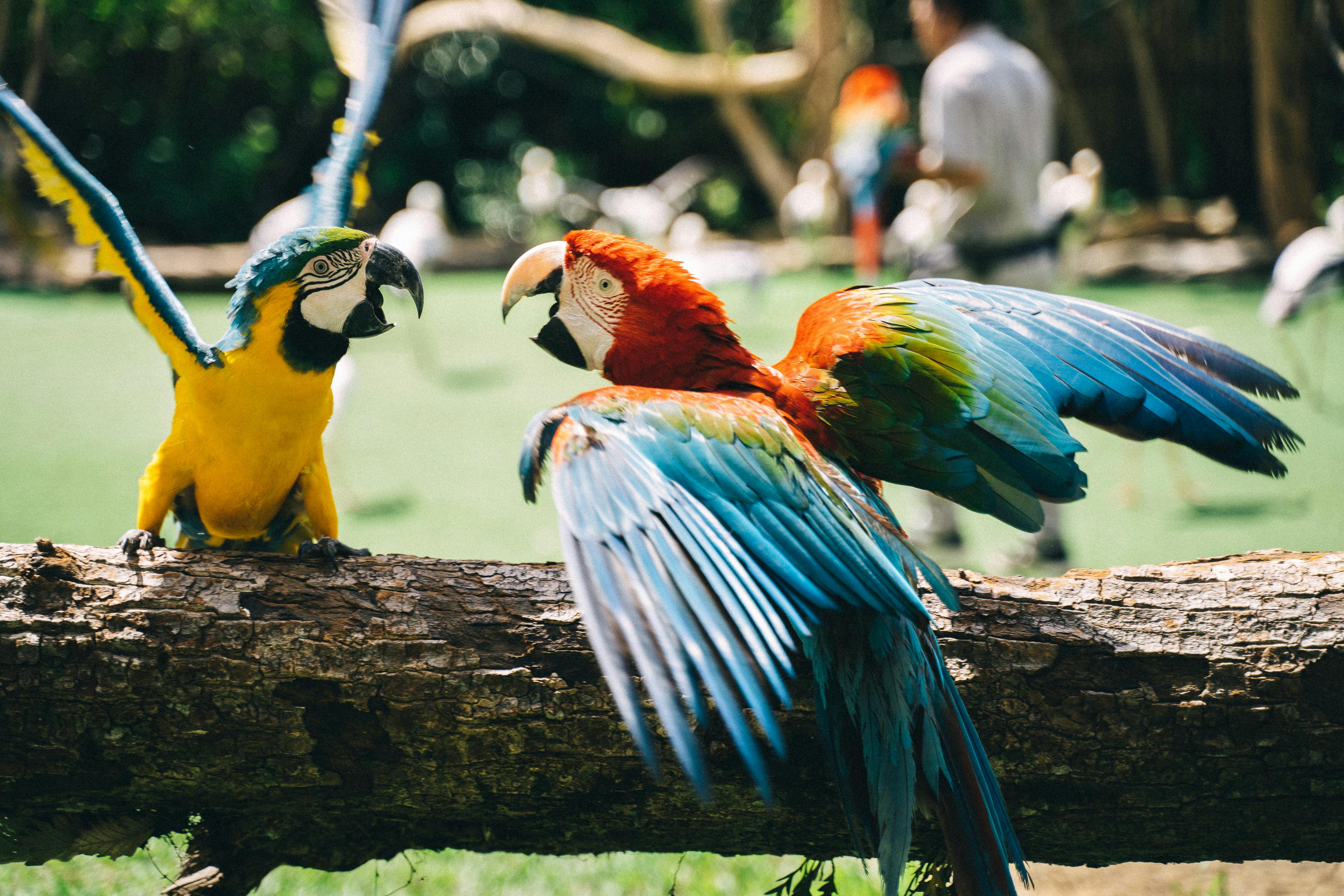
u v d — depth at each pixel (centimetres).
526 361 969
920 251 525
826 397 212
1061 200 1188
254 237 1180
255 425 230
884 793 179
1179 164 1453
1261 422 215
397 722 200
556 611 204
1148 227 1309
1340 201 785
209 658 197
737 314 1148
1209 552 513
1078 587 214
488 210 1770
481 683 200
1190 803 207
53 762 200
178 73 1191
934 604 210
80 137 1125
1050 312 229
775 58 1472
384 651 199
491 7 1424
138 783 204
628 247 226
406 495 616
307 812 214
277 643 198
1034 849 218
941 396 209
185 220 1417
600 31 1452
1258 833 210
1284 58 1179
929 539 530
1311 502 578
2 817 211
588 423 178
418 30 1408
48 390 821
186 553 209
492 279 1400
